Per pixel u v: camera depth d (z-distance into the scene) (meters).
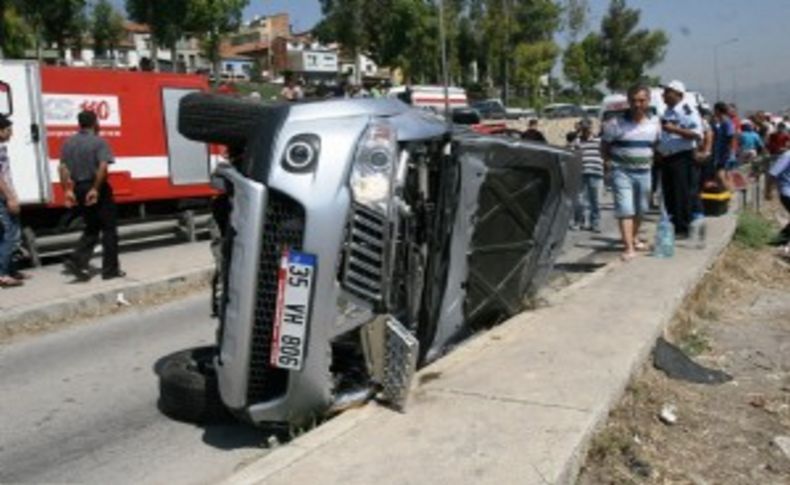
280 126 4.75
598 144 14.16
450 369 5.77
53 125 11.56
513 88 66.19
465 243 5.92
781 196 13.83
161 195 13.11
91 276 10.77
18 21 41.66
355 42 59.88
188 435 5.48
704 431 5.46
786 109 42.81
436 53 58.12
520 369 5.73
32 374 7.25
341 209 4.65
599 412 4.98
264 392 4.85
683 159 11.14
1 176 10.09
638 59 73.81
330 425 4.82
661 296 7.87
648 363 6.44
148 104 12.91
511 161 6.19
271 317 4.74
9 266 10.23
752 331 8.31
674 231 11.41
